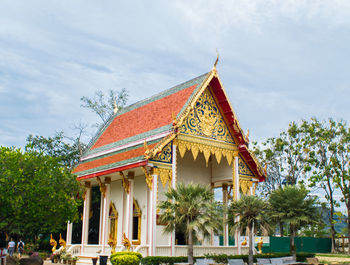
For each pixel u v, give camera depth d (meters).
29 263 20.89
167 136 23.75
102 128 36.44
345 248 50.88
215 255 23.05
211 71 26.66
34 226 23.39
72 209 20.88
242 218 21.72
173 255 22.00
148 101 31.27
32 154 20.56
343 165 47.31
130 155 25.33
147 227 25.23
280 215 23.00
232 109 27.30
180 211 19.06
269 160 52.91
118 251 23.56
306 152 48.41
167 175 23.41
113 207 30.41
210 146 26.36
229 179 29.06
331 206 47.31
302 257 26.98
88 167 30.14
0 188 18.02
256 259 25.03
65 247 29.55
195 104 26.17
